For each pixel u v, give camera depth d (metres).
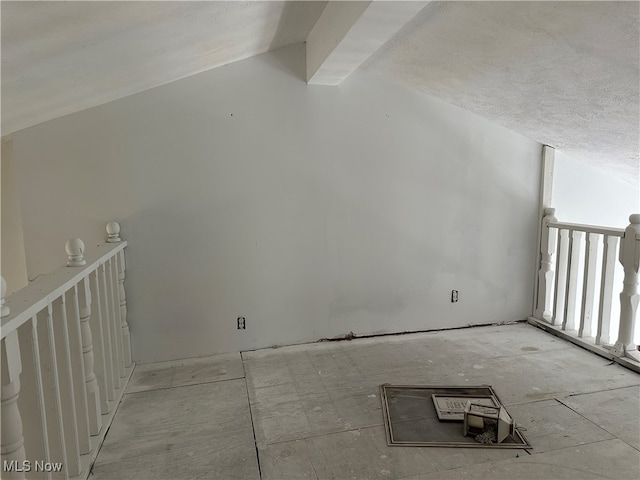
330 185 3.20
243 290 3.12
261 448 2.02
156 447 2.04
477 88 2.88
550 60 2.15
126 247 2.88
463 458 1.93
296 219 3.16
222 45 2.40
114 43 1.71
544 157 3.59
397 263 3.44
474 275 3.63
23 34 1.28
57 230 2.78
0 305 1.16
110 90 2.49
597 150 3.21
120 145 2.80
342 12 2.11
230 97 2.93
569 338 3.30
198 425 2.22
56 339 1.71
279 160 3.07
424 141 3.36
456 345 3.25
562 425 2.16
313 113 3.10
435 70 2.81
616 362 2.90
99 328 2.20
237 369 2.87
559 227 3.45
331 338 3.37
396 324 3.50
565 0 1.66
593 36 1.82
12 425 1.18
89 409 2.02
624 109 2.36
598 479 1.78
